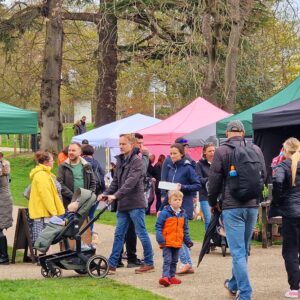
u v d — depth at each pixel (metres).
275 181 7.98
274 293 8.60
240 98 34.88
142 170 9.98
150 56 32.84
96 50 35.00
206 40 27.97
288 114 13.30
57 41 33.47
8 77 36.25
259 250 12.80
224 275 10.00
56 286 8.93
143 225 10.10
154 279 9.69
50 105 33.41
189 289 8.92
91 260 9.88
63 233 9.93
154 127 20.50
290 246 8.23
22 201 22.75
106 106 35.75
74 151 11.58
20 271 10.70
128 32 35.28
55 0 32.41
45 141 33.28
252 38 31.70
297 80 16.03
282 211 8.13
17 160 37.41
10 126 12.26
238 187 7.50
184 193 10.23
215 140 18.58
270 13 29.92
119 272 10.33
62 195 11.47
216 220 8.00
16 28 32.75
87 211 9.98
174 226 9.21
